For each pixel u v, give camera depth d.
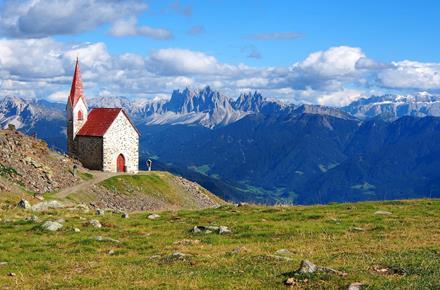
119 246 34.34
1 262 30.19
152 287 22.47
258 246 32.38
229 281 23.00
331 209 51.16
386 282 21.27
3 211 51.53
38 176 89.44
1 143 93.38
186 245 34.00
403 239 32.78
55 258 31.02
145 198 101.62
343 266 24.55
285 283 22.06
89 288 23.16
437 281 21.17
